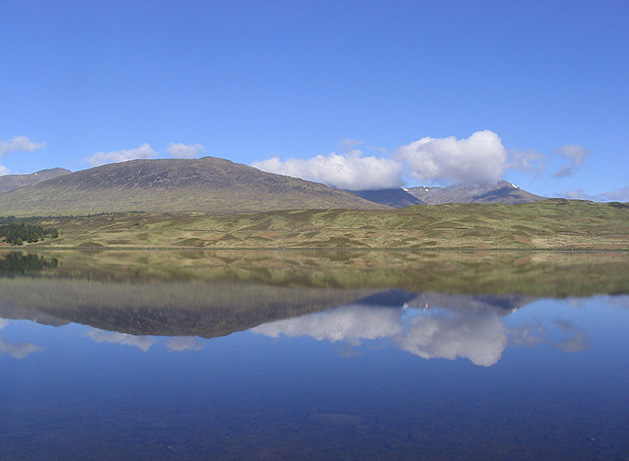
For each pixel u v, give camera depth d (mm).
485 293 57344
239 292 58812
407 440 18219
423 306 48438
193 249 177000
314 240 188500
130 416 20562
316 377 25812
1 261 115125
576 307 47875
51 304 49375
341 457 16859
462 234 186625
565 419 20328
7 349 31641
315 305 49281
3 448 17578
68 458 16828
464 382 25078
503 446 17797
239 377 25812
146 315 43656
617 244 169875
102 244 192750
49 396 23031
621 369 27344
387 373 26562
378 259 122125
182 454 17078
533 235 184375
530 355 30328
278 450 17391
